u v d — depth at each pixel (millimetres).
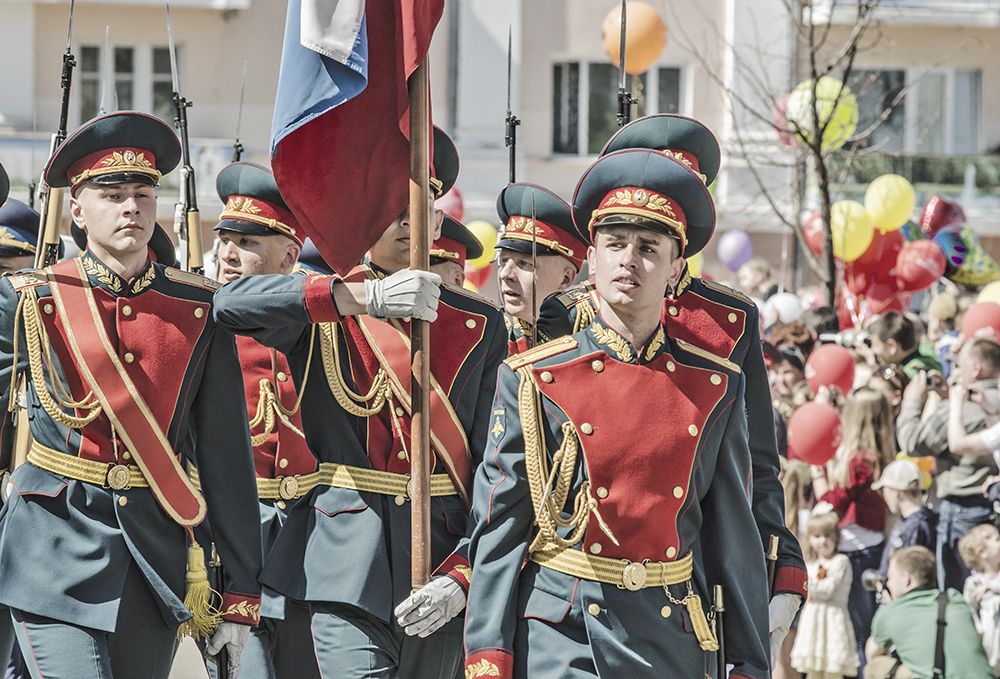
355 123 9289
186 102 11789
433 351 9359
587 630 7547
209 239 39719
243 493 9070
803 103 23672
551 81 41938
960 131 44531
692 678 7773
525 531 7766
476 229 22922
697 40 41125
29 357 8680
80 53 40844
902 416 15562
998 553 14094
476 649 7633
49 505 8602
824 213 22656
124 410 8664
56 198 10438
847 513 14586
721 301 9508
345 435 9227
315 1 8984
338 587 8914
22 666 11562
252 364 11523
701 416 7824
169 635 8805
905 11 43281
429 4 8891
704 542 8078
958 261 25656
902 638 13438
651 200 7719
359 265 9508
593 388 7793
